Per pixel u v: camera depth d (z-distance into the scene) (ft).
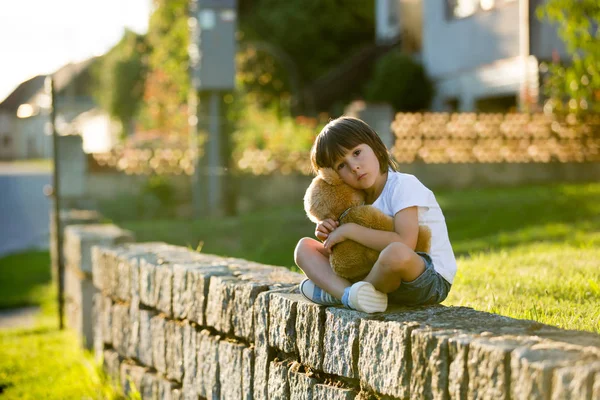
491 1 50.52
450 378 7.80
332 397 9.59
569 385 6.52
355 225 9.54
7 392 17.74
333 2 88.33
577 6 32.22
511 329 8.15
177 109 58.59
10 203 71.26
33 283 34.01
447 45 56.90
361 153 9.64
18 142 193.06
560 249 19.84
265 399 11.11
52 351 21.72
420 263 9.39
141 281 15.40
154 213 40.22
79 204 39.32
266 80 71.36
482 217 30.30
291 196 40.91
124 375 16.16
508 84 48.80
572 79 34.09
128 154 41.04
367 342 9.00
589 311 12.16
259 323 11.21
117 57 90.22
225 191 39.86
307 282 10.30
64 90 120.16
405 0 65.77
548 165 41.19
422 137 40.91
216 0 38.91
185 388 13.57
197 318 13.12
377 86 61.82
